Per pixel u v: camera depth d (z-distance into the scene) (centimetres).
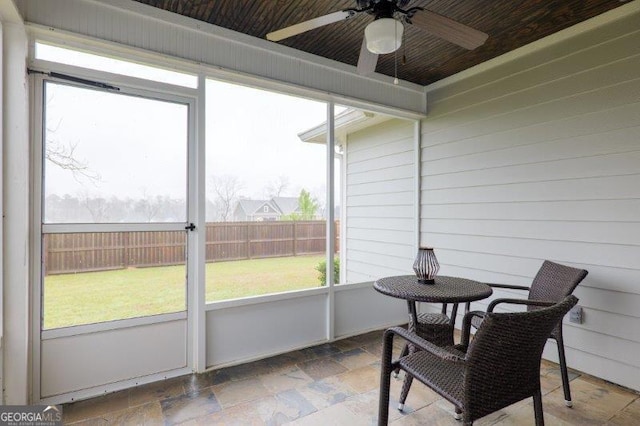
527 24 262
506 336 133
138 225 243
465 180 346
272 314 297
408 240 406
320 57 315
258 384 244
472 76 339
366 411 210
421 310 392
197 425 196
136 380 240
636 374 234
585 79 258
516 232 303
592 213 255
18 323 201
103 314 231
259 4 238
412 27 266
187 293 259
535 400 155
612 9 242
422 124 391
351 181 430
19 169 200
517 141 302
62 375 217
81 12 215
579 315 261
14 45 198
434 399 224
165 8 240
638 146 233
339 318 338
